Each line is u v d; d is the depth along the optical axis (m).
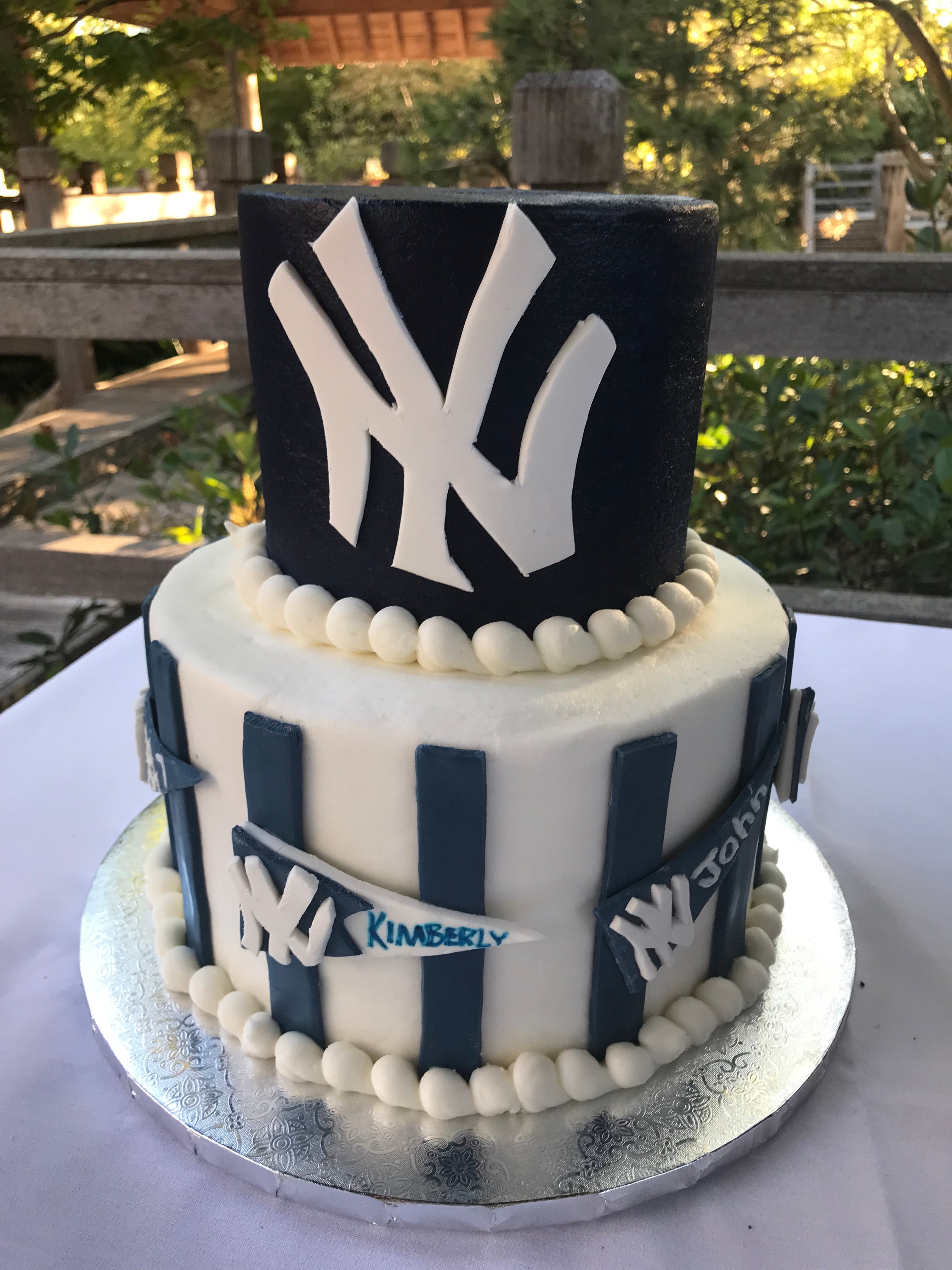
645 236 0.74
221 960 0.99
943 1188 0.85
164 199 5.80
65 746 1.51
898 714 1.61
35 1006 1.03
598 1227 0.81
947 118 3.73
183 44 5.16
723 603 1.00
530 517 0.79
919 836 1.33
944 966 1.10
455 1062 0.88
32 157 4.51
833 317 1.94
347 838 0.81
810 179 4.64
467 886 0.79
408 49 6.47
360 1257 0.79
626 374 0.78
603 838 0.81
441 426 0.76
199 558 1.11
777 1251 0.79
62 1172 0.86
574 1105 0.87
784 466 2.60
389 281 0.73
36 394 5.45
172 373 4.51
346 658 0.86
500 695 0.80
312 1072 0.88
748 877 0.98
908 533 2.49
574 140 2.10
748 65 3.61
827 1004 0.99
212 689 0.84
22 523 2.82
